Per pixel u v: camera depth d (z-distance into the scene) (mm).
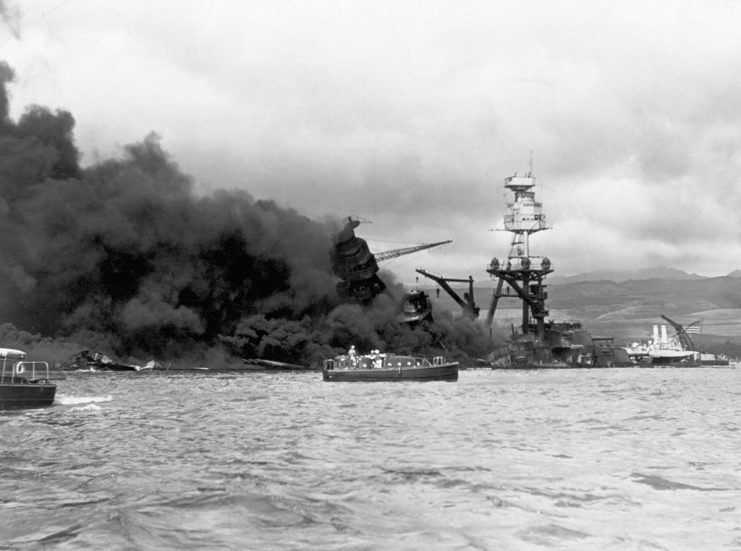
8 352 71250
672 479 35875
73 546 24516
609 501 30828
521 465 40188
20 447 47406
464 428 59906
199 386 126500
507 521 27578
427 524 27188
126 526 26734
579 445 49125
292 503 30516
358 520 27812
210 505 30156
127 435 54156
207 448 47312
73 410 73562
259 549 24172
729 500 31078
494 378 184250
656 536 25516
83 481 35500
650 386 144375
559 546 24359
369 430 58219
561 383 154250
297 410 77188
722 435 55562
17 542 25016
